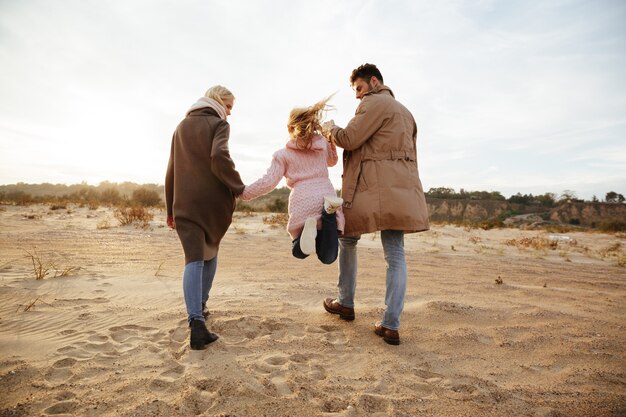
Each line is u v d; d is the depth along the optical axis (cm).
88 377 213
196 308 258
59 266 506
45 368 218
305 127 279
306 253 263
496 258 891
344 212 300
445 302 373
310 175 287
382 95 298
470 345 285
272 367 232
